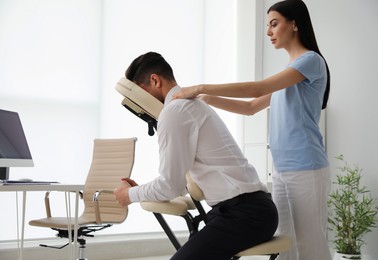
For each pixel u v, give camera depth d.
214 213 1.75
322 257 2.09
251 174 1.81
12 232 4.43
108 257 4.61
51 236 4.59
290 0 2.16
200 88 1.84
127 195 1.88
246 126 5.21
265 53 5.50
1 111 3.08
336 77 4.69
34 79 4.62
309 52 2.12
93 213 3.92
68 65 4.78
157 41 5.24
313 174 2.09
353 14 4.52
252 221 1.70
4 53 4.50
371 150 4.26
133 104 1.93
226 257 1.69
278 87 2.03
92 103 4.88
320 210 2.10
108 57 4.97
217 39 5.59
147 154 5.12
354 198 4.05
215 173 1.76
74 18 4.82
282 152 2.17
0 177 3.01
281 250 1.78
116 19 5.02
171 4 5.33
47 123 4.66
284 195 2.22
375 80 4.24
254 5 5.49
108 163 3.98
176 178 1.74
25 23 4.59
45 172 4.63
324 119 4.78
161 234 5.11
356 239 4.08
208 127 1.78
